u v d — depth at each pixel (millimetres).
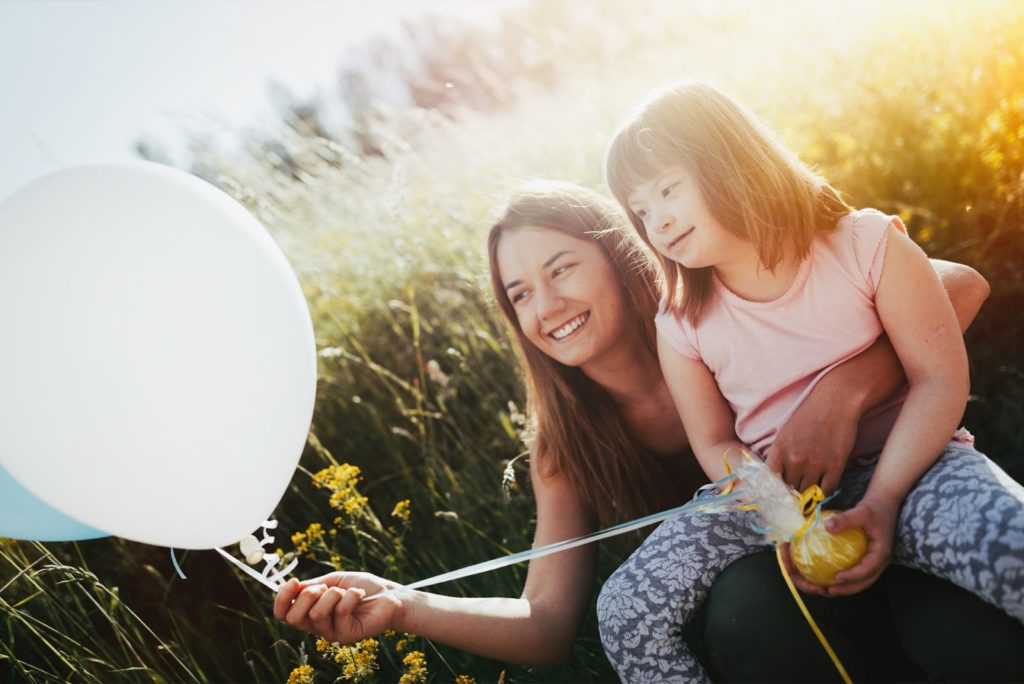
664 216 1812
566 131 4195
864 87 3588
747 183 1760
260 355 1631
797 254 1783
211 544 1708
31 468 1600
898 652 1632
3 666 2438
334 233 4379
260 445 1644
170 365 1555
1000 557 1337
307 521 2967
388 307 3537
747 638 1525
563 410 2170
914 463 1567
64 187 1638
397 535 2742
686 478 2307
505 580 2424
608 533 1697
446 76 5250
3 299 1553
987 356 2543
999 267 2682
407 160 4281
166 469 1580
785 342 1801
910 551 1488
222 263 1637
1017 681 1350
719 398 1928
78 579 2436
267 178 4480
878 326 1762
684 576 1641
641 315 2115
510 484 2439
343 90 5676
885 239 1730
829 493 1638
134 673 2400
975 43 3400
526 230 2064
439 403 3129
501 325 3049
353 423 3217
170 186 1685
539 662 1883
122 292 1555
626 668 1659
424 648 2242
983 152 2945
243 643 2586
